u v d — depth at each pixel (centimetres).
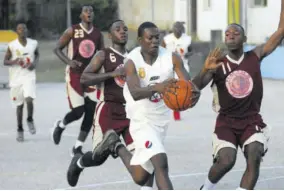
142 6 6062
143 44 1071
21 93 2059
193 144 1958
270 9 5203
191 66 4884
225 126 1134
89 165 1272
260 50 1149
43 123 2477
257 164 1100
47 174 1528
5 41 4069
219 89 1139
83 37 1717
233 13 5344
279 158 1711
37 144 1984
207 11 5747
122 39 1261
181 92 1018
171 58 1086
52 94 3616
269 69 4441
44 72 4975
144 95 1028
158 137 1072
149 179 1127
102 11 5956
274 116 2628
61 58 1711
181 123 2459
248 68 1130
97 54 1264
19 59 2044
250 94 1127
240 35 1126
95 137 1266
